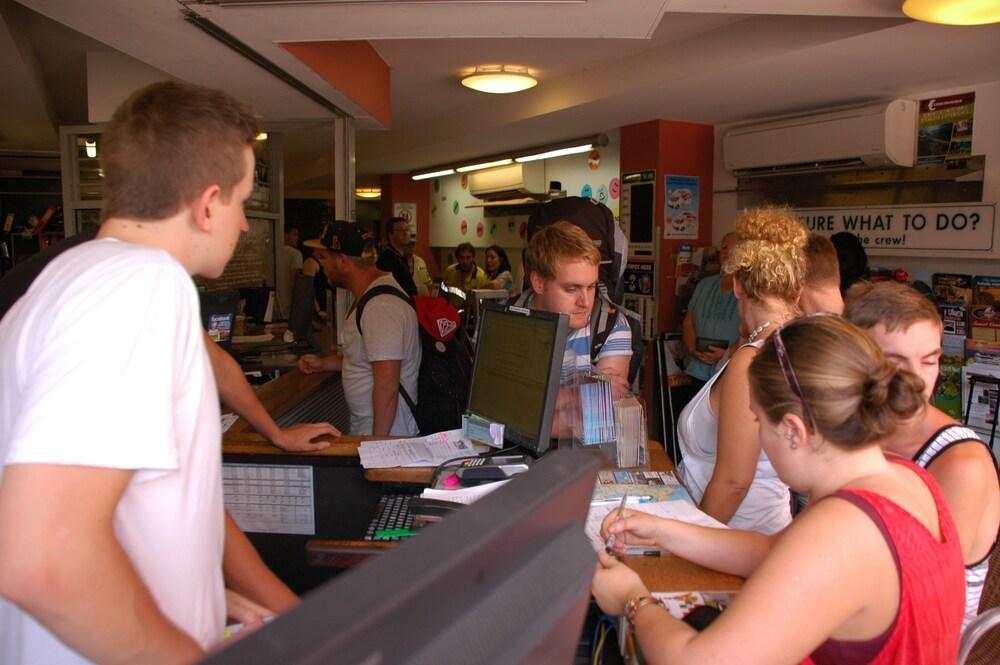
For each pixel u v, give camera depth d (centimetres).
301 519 206
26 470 69
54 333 75
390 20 277
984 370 444
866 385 99
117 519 80
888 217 509
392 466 183
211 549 93
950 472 132
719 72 436
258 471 206
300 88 378
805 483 107
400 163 1004
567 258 210
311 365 325
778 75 443
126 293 77
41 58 481
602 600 121
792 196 572
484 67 534
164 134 89
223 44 299
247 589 122
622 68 504
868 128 482
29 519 67
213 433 92
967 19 293
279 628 30
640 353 255
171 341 80
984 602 274
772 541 130
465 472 169
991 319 458
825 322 106
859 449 102
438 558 37
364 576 34
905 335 140
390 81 580
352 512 204
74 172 441
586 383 186
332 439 209
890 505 96
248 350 418
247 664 28
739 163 583
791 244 166
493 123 662
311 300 445
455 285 895
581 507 54
